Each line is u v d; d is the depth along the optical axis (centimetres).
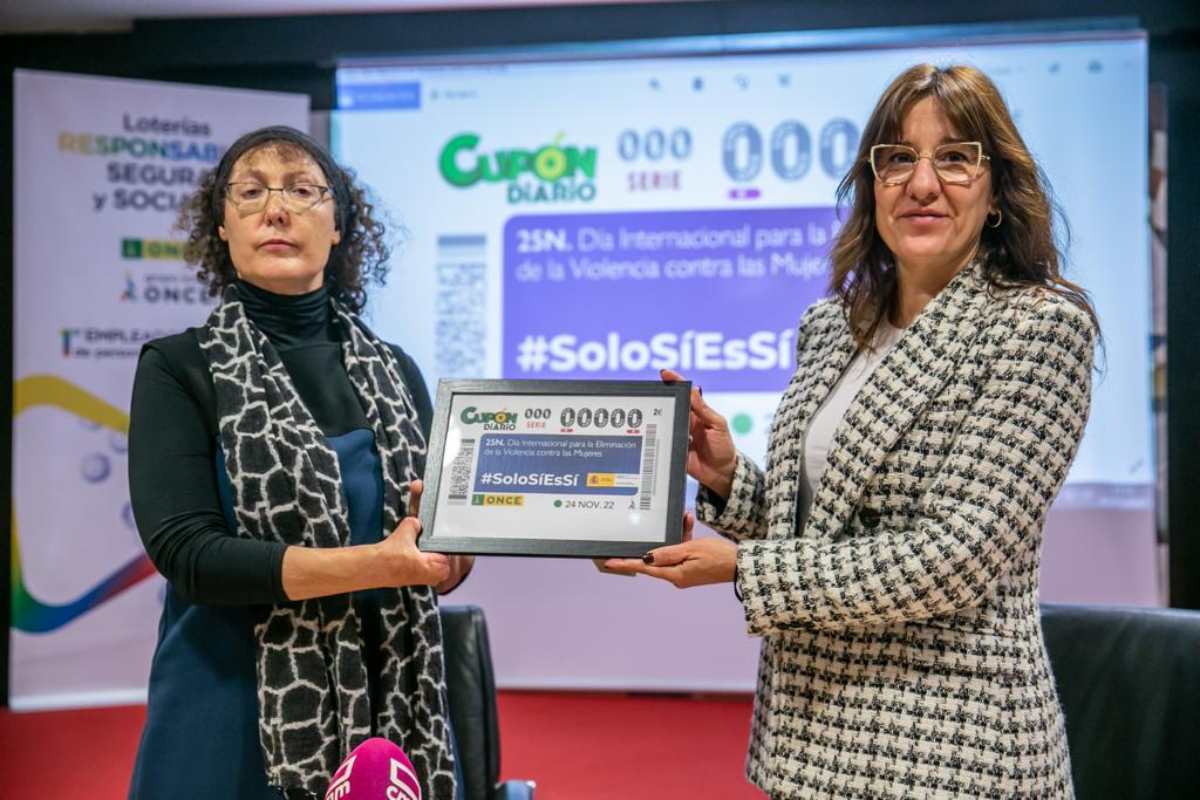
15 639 499
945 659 148
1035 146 497
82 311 505
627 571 157
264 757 162
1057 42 497
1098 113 495
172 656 165
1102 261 493
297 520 162
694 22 529
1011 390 147
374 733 167
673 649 515
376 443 174
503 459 166
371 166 528
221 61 546
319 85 554
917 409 151
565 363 520
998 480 144
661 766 424
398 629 171
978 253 162
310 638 163
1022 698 148
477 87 524
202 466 163
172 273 515
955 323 155
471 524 162
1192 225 511
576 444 166
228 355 167
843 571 145
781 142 511
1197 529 509
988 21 512
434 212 525
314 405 173
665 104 516
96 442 506
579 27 535
